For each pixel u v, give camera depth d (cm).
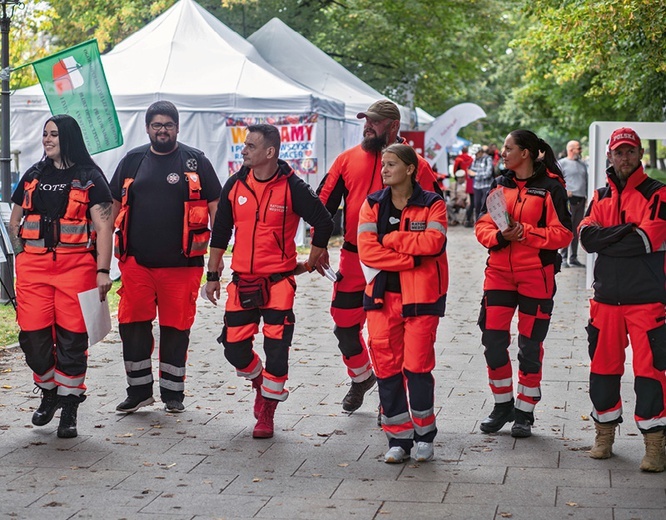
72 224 627
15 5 1178
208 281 658
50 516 486
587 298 1281
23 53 2661
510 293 629
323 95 2020
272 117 1788
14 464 573
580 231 577
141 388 691
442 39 3027
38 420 645
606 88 1911
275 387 630
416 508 494
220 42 1891
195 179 678
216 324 1084
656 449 554
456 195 2739
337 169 664
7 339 958
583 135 3594
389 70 3041
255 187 634
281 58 2319
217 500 509
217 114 1775
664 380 557
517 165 622
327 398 739
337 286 672
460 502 503
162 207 674
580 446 608
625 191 565
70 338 628
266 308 635
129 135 1705
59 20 2848
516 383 791
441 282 572
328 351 927
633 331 561
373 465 571
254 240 633
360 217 581
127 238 679
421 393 571
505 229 608
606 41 1518
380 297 573
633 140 559
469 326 1066
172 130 676
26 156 1661
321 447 609
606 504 497
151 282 684
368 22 2861
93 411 698
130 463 575
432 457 582
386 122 650
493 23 3059
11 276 1178
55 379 632
